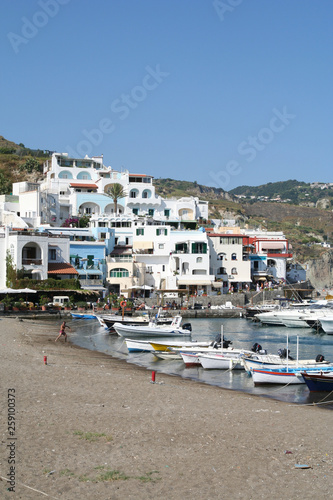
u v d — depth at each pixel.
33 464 19.59
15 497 16.97
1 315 85.00
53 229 115.69
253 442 23.56
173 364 49.62
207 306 102.25
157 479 18.89
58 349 53.62
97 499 17.25
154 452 21.48
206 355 47.41
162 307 98.38
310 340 69.81
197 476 19.31
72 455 20.67
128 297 103.81
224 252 118.88
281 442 23.80
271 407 31.64
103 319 75.12
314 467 20.67
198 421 26.61
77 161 153.50
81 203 137.50
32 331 68.69
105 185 144.00
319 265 192.12
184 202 147.38
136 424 25.34
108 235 117.62
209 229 137.38
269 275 127.12
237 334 74.56
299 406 32.97
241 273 119.38
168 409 28.73
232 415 28.42
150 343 54.28
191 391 35.16
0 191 164.62
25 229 103.31
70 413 26.50
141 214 134.00
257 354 47.59
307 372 38.84
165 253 114.56
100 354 53.50
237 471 19.94
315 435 25.20
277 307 97.75
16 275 92.75
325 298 126.06
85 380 35.34
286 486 18.81
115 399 30.33
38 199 125.94
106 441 22.48
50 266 100.88
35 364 40.66
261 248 132.38
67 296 94.88
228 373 45.78
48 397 29.59
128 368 45.34
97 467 19.62
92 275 106.75
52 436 22.73
